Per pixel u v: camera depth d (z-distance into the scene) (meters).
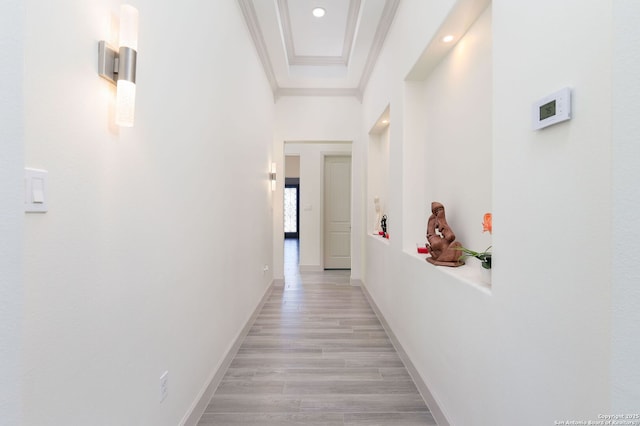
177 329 1.57
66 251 0.86
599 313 0.80
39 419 0.78
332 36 3.98
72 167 0.88
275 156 5.07
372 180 4.49
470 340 1.47
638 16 0.60
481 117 1.81
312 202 6.57
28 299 0.75
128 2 1.13
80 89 0.90
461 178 2.04
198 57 1.81
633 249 0.60
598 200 0.81
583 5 0.85
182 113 1.61
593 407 0.82
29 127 0.74
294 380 2.31
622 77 0.62
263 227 4.07
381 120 3.77
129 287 1.16
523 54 1.10
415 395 2.14
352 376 2.38
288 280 5.64
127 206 1.14
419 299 2.22
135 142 1.19
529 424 1.06
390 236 3.10
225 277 2.38
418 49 2.29
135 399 1.20
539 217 1.02
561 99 0.90
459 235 2.06
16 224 0.57
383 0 2.87
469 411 1.48
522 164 1.10
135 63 1.05
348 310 3.95
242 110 2.88
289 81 4.73
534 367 1.03
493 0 1.29
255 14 3.08
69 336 0.87
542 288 1.00
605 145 0.79
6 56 0.55
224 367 2.36
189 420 1.71
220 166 2.24
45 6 0.78
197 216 1.82
